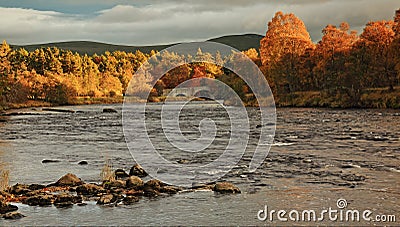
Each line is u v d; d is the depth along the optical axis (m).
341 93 78.00
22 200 16.44
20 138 38.59
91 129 47.03
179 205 15.98
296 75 91.44
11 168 23.58
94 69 147.50
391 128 40.50
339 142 32.12
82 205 15.94
